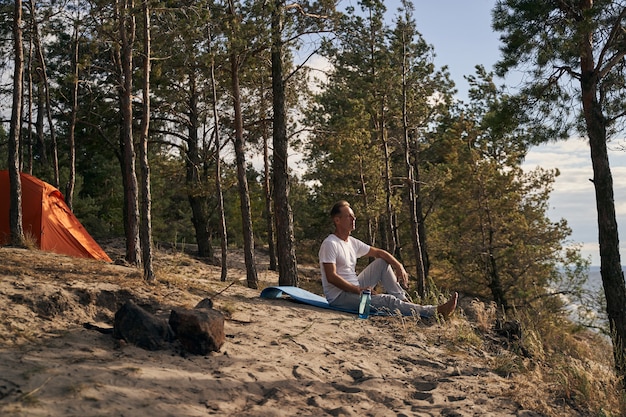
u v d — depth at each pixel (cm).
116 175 3847
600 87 1405
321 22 1708
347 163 3008
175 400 423
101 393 404
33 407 369
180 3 1395
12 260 866
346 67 2678
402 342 708
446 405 498
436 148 3428
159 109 2395
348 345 662
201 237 2884
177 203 4650
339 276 847
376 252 903
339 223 881
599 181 1334
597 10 1238
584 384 578
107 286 710
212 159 2553
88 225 3328
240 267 2898
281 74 1653
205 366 505
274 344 613
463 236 3000
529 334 837
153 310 653
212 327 550
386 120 2992
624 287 1314
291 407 450
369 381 536
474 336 762
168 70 2058
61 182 3212
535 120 1395
